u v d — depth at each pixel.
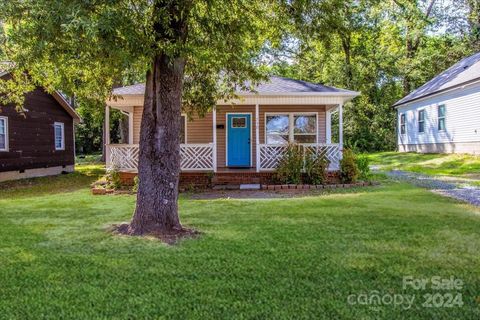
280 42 7.73
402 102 22.84
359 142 25.52
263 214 6.74
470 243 4.64
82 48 4.64
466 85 16.16
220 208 7.47
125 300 3.12
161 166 5.44
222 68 7.47
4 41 5.06
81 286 3.42
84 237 5.18
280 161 11.62
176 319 2.79
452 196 8.58
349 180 11.52
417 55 26.69
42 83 7.21
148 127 5.46
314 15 6.15
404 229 5.39
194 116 13.48
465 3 26.81
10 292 3.31
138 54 4.59
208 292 3.25
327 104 12.31
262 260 4.08
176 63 5.30
